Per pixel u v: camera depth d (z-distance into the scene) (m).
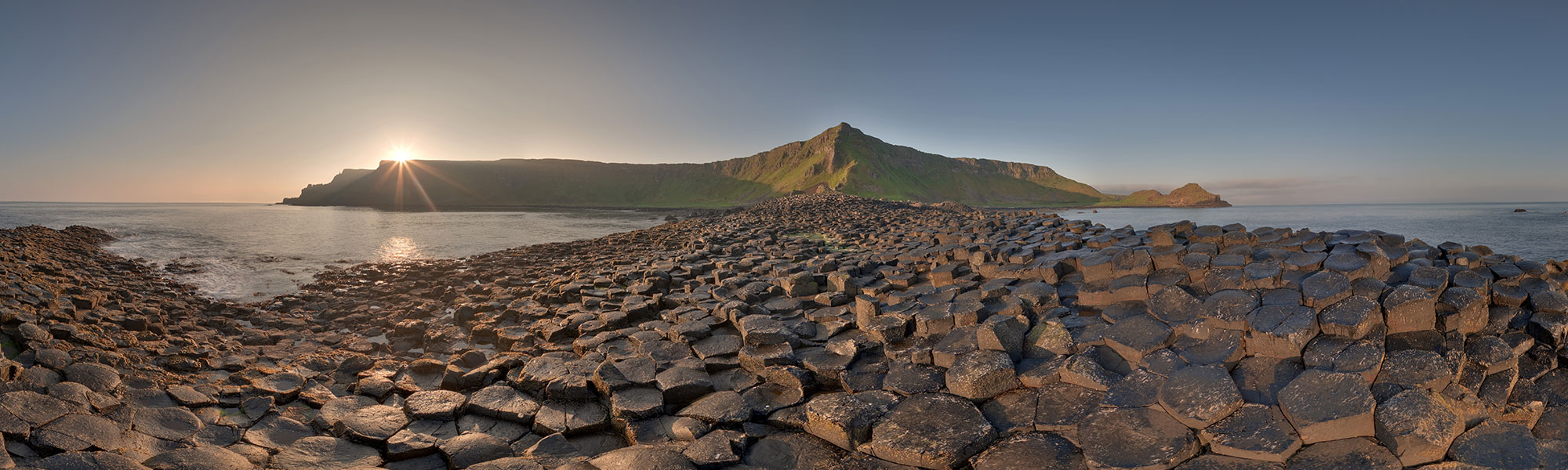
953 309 9.30
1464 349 6.62
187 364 9.80
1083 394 6.60
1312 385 5.82
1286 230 11.66
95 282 20.44
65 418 6.33
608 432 7.27
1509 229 51.28
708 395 7.79
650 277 15.91
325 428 7.20
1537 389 6.46
